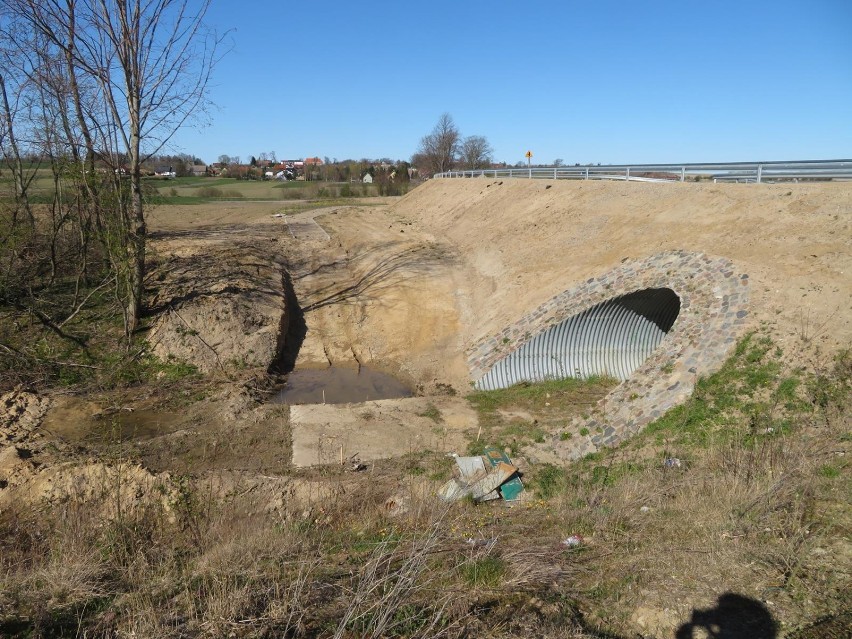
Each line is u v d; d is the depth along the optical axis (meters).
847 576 5.99
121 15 16.70
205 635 5.59
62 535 8.14
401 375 18.42
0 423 13.59
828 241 13.78
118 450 12.24
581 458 11.84
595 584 6.42
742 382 11.71
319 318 22.50
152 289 20.52
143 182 20.14
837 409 10.41
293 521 8.79
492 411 15.03
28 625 5.91
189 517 9.19
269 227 36.38
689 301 13.92
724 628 5.55
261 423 14.01
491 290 21.69
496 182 35.81
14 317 18.80
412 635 5.43
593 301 16.12
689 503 8.09
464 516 8.77
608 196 23.31
